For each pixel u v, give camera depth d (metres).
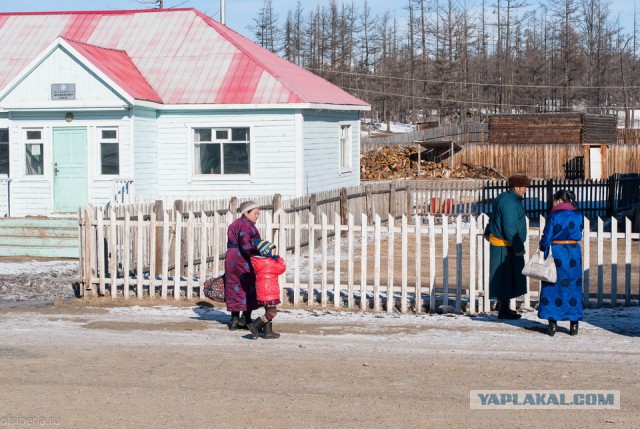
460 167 106.38
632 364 17.88
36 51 53.22
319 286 26.70
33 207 47.44
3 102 46.84
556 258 21.00
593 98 182.12
